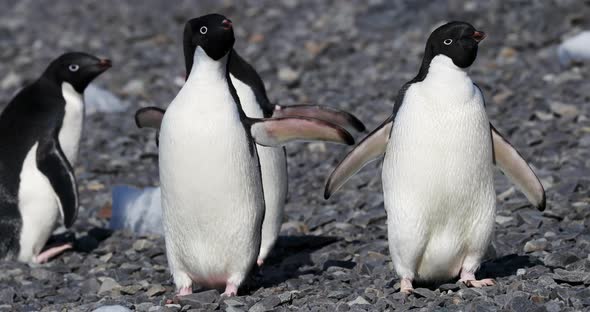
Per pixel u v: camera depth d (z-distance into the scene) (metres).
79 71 18.50
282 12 42.41
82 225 20.33
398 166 12.88
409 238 13.01
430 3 38.12
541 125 24.55
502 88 28.78
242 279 13.85
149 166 25.25
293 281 14.97
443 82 12.71
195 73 12.99
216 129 12.78
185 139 12.80
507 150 13.47
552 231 16.56
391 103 28.50
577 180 19.33
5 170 17.97
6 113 18.48
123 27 43.56
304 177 22.78
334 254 16.67
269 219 15.92
